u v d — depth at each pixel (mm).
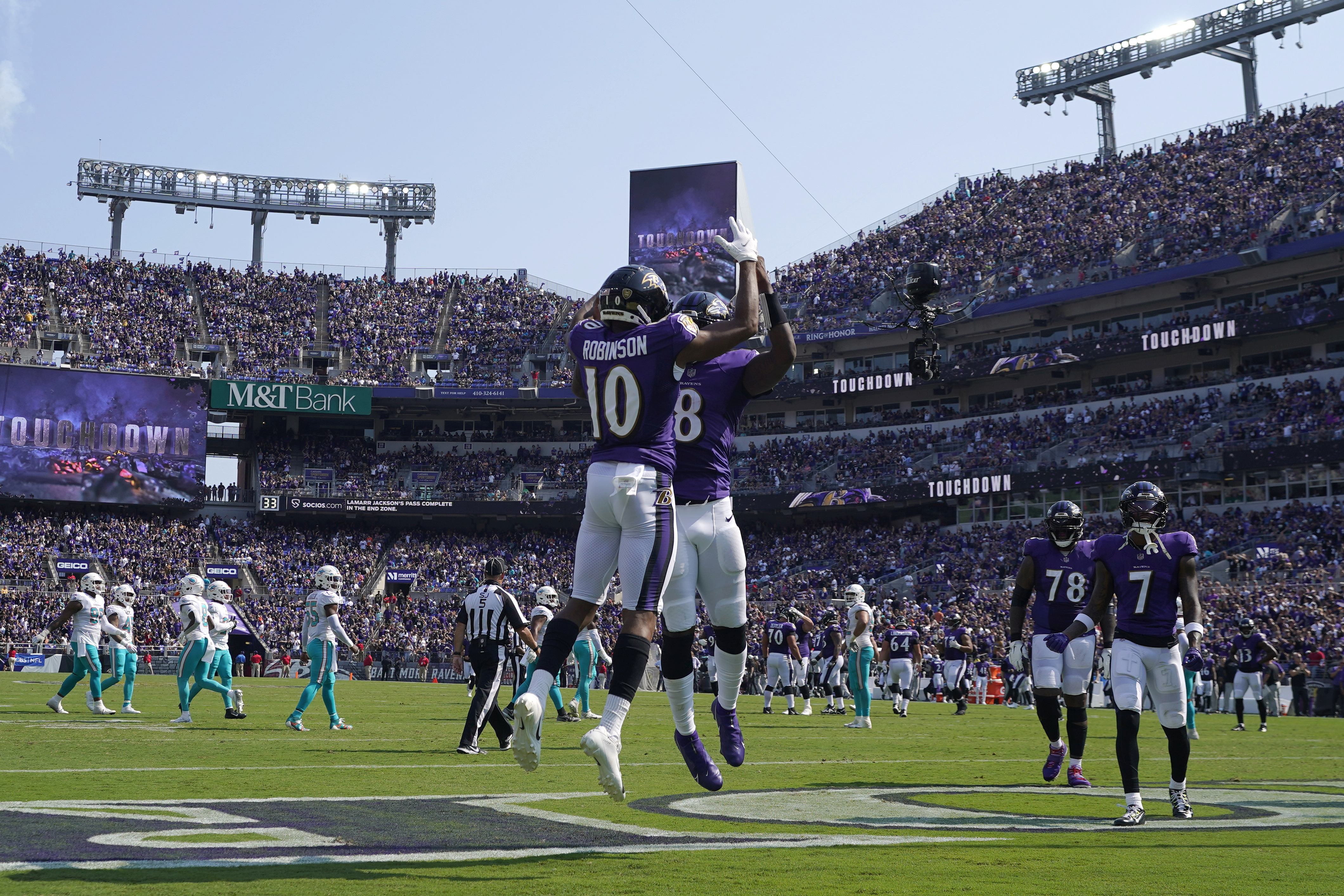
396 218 74188
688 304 7004
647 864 4941
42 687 26391
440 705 23391
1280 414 45625
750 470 58906
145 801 6828
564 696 26969
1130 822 6898
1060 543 10430
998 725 19922
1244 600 36844
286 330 63750
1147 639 7594
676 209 55188
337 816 6410
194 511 58531
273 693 27859
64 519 54906
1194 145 57906
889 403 60094
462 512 59844
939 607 44156
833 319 60188
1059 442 51469
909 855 5348
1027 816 7332
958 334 57281
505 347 65562
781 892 4316
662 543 5461
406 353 64625
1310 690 30453
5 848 5047
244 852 5094
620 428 5547
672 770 9766
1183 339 48406
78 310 59688
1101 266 53219
